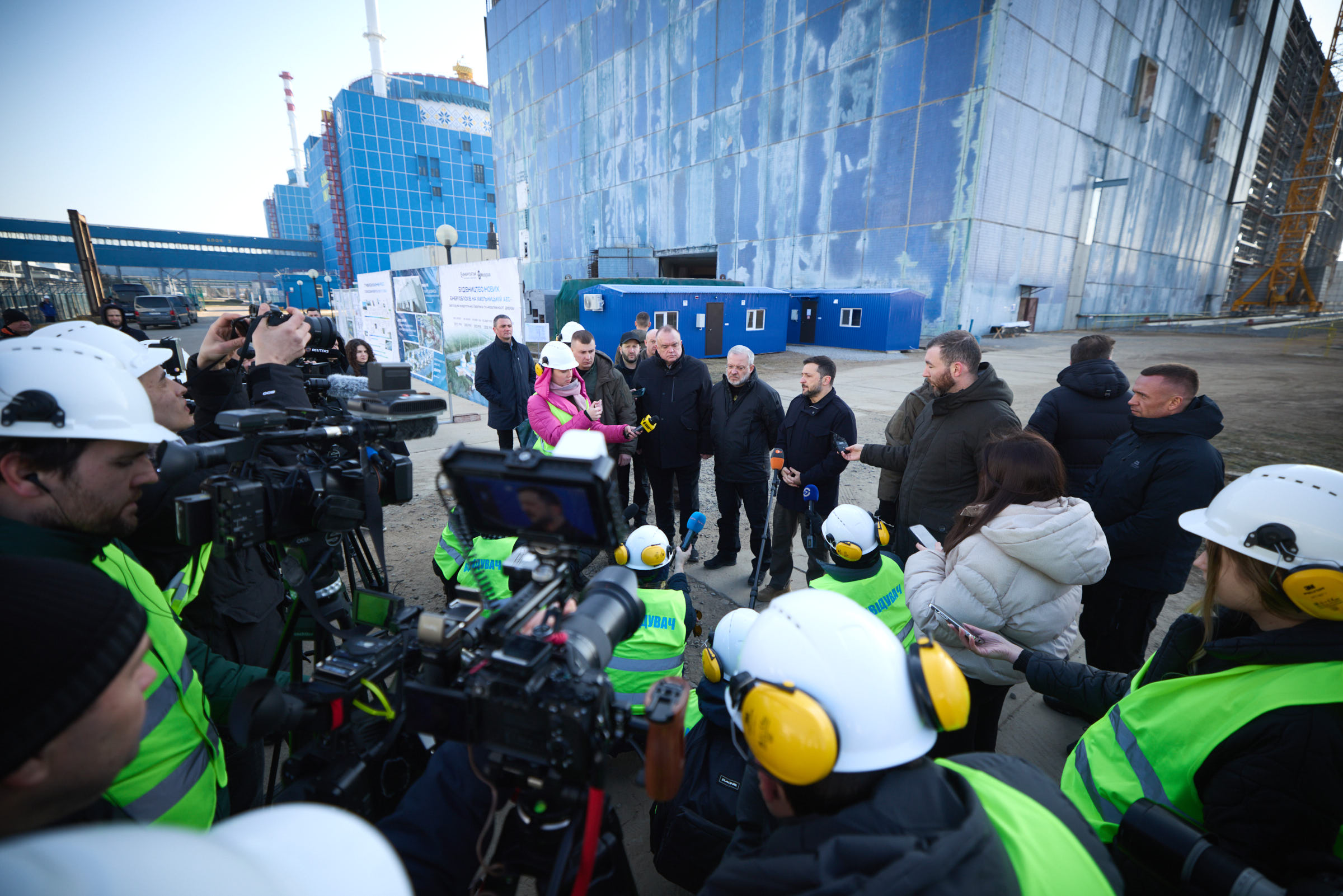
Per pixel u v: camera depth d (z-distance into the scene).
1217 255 38.62
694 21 25.28
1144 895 0.97
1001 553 1.54
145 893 0.28
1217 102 31.53
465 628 0.87
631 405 4.34
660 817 1.57
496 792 0.88
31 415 0.90
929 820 0.70
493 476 0.81
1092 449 2.85
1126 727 1.16
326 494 1.15
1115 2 21.94
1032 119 20.27
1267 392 10.49
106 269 64.00
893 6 19.72
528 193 38.03
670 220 28.67
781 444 3.39
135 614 0.66
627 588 0.99
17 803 0.58
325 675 1.02
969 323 20.80
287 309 1.83
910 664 0.81
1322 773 0.85
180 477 0.98
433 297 8.74
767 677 0.83
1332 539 0.92
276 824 0.48
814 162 22.78
